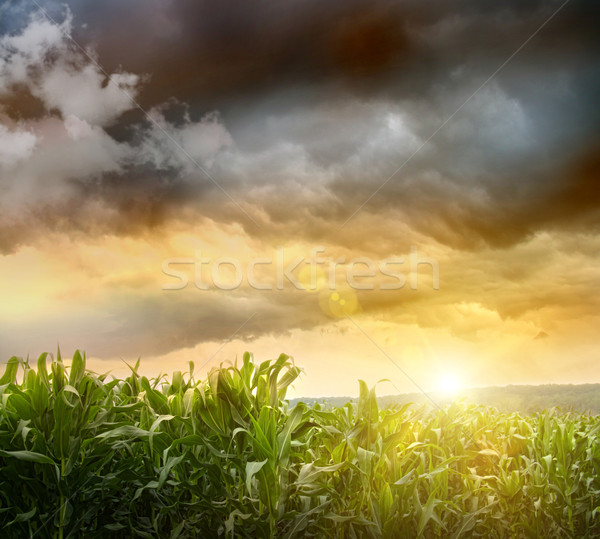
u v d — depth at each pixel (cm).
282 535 183
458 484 247
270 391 197
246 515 171
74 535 177
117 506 190
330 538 189
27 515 166
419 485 237
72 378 185
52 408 183
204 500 177
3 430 178
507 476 251
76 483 176
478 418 291
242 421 181
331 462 202
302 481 180
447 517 228
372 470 194
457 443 250
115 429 175
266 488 173
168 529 192
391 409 240
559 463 253
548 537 247
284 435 180
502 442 273
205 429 193
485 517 238
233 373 205
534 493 248
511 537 244
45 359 184
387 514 188
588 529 247
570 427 273
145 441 191
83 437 181
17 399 179
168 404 199
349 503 196
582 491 261
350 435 196
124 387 227
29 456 162
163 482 169
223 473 177
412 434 242
